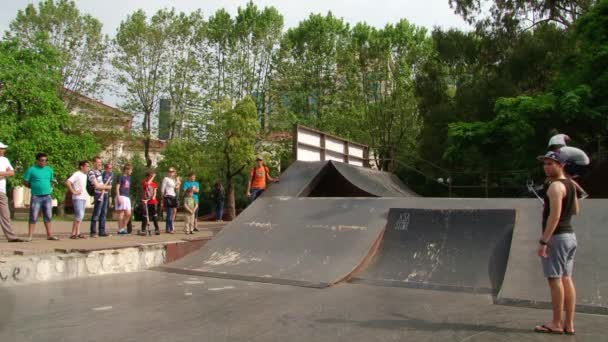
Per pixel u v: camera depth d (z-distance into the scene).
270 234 9.07
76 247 8.15
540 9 22.20
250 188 12.22
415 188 27.66
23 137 24.25
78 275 7.77
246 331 4.59
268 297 6.23
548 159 4.75
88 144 26.92
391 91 32.09
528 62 20.67
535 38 21.28
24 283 7.08
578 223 7.17
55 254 7.62
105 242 9.15
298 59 35.75
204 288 6.86
